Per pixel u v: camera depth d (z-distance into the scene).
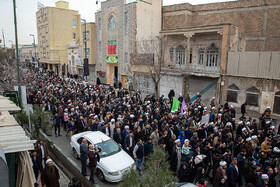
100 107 14.75
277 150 8.53
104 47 32.00
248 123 10.95
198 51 21.75
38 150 8.59
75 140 10.44
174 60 24.02
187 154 8.18
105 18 30.70
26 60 61.59
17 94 13.79
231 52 18.00
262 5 20.89
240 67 17.62
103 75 33.06
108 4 29.77
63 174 9.26
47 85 24.75
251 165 7.67
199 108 14.67
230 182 7.38
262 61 16.45
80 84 25.78
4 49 33.00
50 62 48.19
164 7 27.84
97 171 8.80
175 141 8.48
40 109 12.02
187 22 25.70
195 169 7.64
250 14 21.69
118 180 8.20
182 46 23.00
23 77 29.16
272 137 10.00
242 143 9.08
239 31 22.50
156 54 24.50
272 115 16.19
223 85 18.62
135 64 26.00
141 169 9.41
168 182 4.24
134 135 10.45
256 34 21.55
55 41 47.97
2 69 28.28
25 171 4.53
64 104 15.41
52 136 13.51
